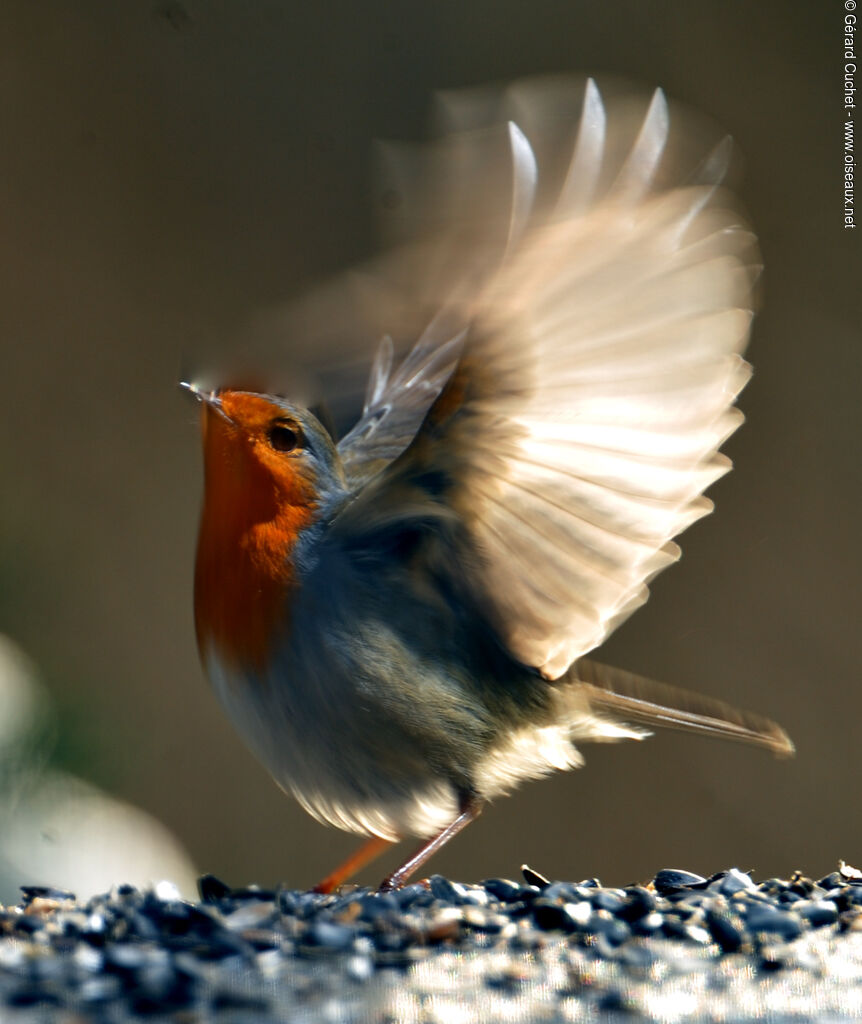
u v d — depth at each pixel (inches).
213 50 911.7
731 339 241.8
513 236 249.6
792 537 848.9
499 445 263.9
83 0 906.1
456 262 342.6
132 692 813.2
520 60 888.3
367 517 279.9
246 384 302.8
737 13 886.4
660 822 826.2
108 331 879.7
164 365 880.9
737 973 232.4
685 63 875.4
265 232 895.7
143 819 523.5
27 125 886.4
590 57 882.8
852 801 820.6
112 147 898.7
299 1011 211.2
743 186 863.7
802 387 861.8
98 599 829.2
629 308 245.8
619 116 245.3
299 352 380.8
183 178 901.2
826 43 884.0
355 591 281.4
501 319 252.4
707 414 245.8
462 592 284.2
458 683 287.6
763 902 266.2
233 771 810.2
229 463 281.4
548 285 249.0
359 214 890.1
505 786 302.0
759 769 831.7
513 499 269.0
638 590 269.6
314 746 284.7
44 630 777.6
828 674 835.4
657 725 315.9
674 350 245.1
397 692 283.7
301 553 281.6
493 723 292.2
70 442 861.8
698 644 834.2
